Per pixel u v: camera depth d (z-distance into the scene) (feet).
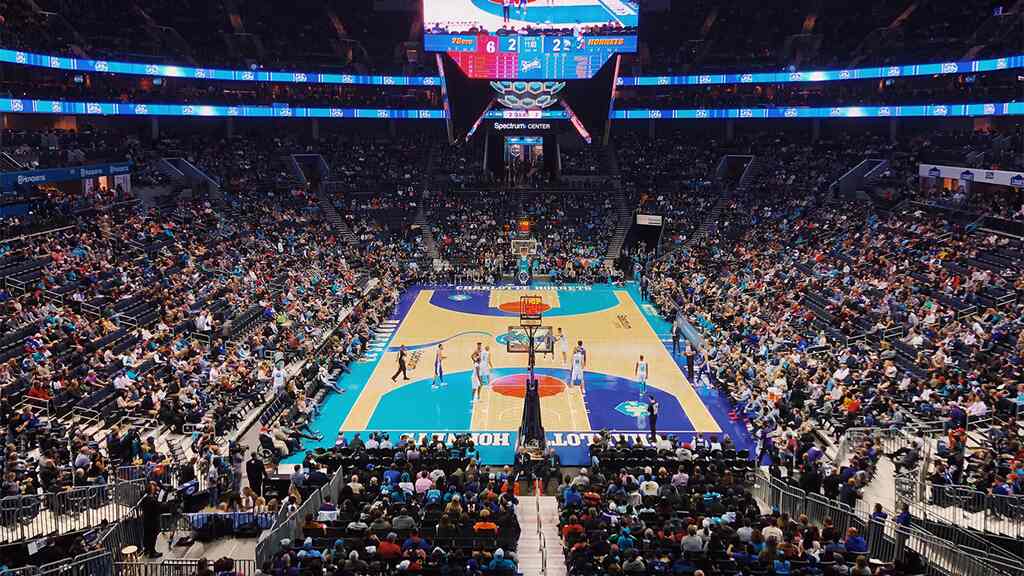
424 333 155.84
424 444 87.45
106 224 158.71
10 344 101.65
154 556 63.16
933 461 75.46
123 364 104.73
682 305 163.94
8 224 140.56
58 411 89.97
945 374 96.17
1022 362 96.78
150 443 80.48
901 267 147.23
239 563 61.93
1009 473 69.10
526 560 64.85
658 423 108.17
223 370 109.29
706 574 53.67
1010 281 127.03
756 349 125.70
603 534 61.67
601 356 140.67
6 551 56.44
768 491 78.89
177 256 153.38
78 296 120.37
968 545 62.39
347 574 52.19
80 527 63.26
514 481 86.22
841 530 66.85
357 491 72.49
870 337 120.98
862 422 91.45
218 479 78.59
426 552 57.93
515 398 118.62
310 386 115.96
